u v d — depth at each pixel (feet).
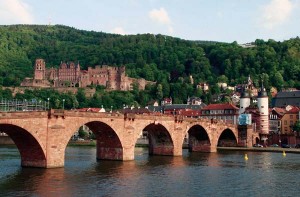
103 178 323.16
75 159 459.32
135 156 513.04
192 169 391.65
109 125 409.49
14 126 317.63
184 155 546.26
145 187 290.97
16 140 350.43
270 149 646.33
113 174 344.90
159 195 264.93
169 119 505.25
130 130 438.40
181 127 529.45
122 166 398.21
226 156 541.34
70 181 303.89
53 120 350.02
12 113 312.29
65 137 361.71
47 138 346.74
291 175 358.23
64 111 357.41
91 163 415.64
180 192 276.00
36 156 353.31
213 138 620.08
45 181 300.61
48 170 347.36
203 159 492.13
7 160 432.25
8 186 281.33
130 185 297.12
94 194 263.08
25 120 323.98
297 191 284.82
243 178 338.75
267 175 357.20
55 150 355.56
